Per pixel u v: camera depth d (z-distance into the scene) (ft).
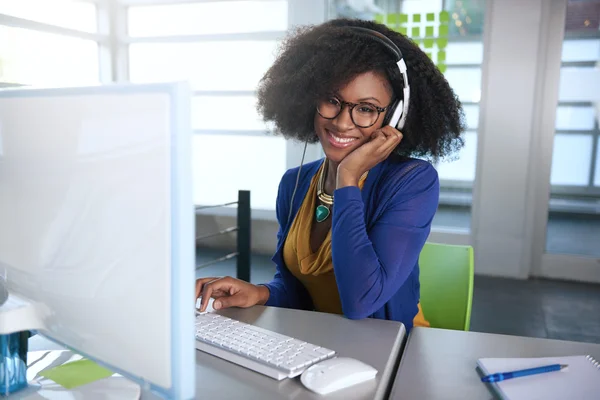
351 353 2.88
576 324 10.14
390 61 3.65
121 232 1.72
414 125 4.05
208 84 16.61
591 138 12.53
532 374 2.58
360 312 3.39
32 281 2.14
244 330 3.05
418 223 3.72
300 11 14.52
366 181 3.96
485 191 13.25
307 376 2.49
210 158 16.90
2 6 14.10
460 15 13.05
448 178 15.38
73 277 1.94
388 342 3.04
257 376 2.58
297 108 4.17
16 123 2.06
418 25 13.43
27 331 2.37
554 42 12.38
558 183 12.99
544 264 13.24
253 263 14.34
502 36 12.51
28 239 2.12
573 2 12.11
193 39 16.39
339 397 2.37
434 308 4.55
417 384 2.58
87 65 16.76
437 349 3.02
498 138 12.94
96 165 1.76
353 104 3.68
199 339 2.95
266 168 16.30
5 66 14.25
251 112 16.20
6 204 2.20
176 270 1.60
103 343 1.87
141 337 1.72
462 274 4.48
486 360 2.76
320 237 4.13
